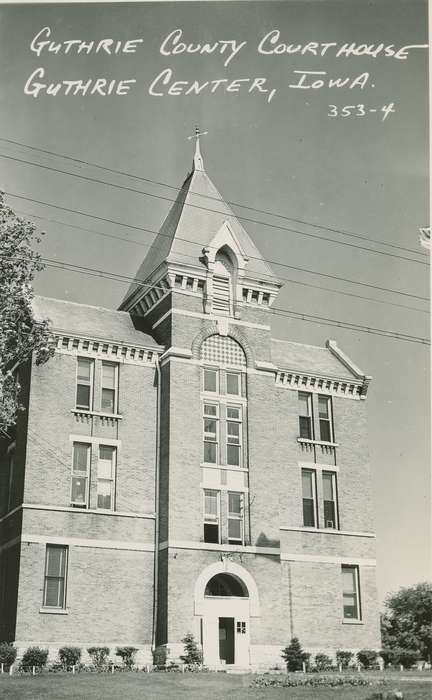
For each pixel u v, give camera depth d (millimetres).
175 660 36156
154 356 41656
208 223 44844
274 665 38250
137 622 37312
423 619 69062
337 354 49094
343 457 45344
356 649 41844
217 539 39406
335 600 42344
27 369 39250
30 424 37938
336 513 44219
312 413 45438
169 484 38906
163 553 38250
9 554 37625
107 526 38125
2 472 41375
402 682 28984
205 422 41094
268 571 39750
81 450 39125
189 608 37375
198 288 42719
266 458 41688
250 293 43906
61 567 37000
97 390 39938
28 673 31984
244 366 42812
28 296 32156
